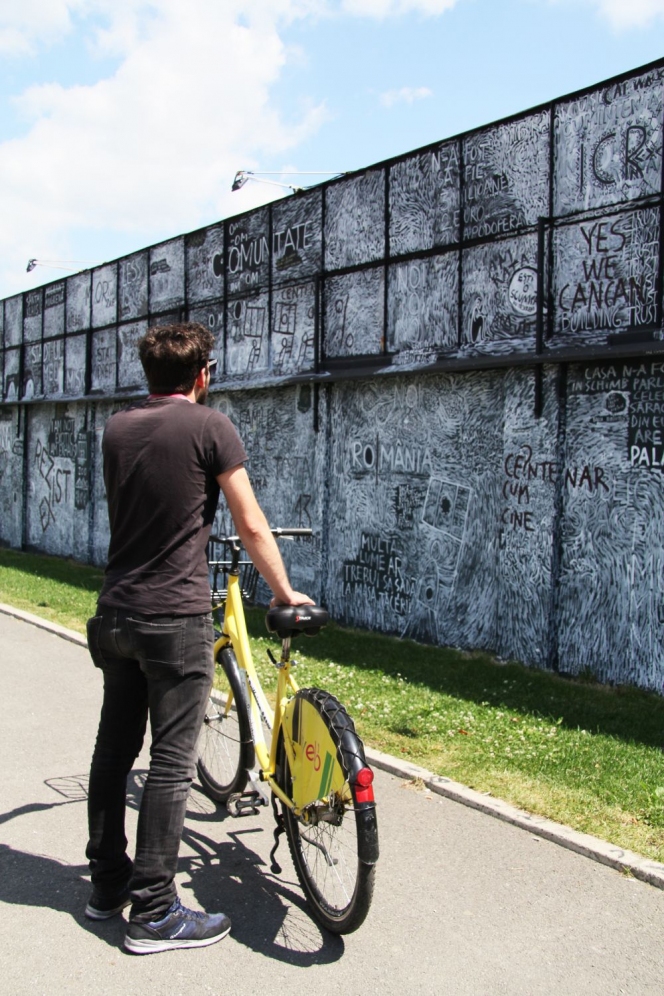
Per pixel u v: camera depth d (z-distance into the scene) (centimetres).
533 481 742
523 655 749
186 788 316
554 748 512
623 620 675
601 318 696
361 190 930
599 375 693
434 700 618
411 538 867
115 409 1490
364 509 927
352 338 950
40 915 336
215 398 1172
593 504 698
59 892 354
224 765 435
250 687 406
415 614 862
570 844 391
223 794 433
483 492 790
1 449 1934
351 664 741
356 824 294
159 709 313
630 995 288
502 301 778
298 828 344
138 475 313
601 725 570
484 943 317
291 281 1043
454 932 324
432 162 842
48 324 1720
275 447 1063
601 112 693
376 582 911
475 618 797
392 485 891
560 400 719
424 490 852
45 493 1745
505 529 766
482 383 790
